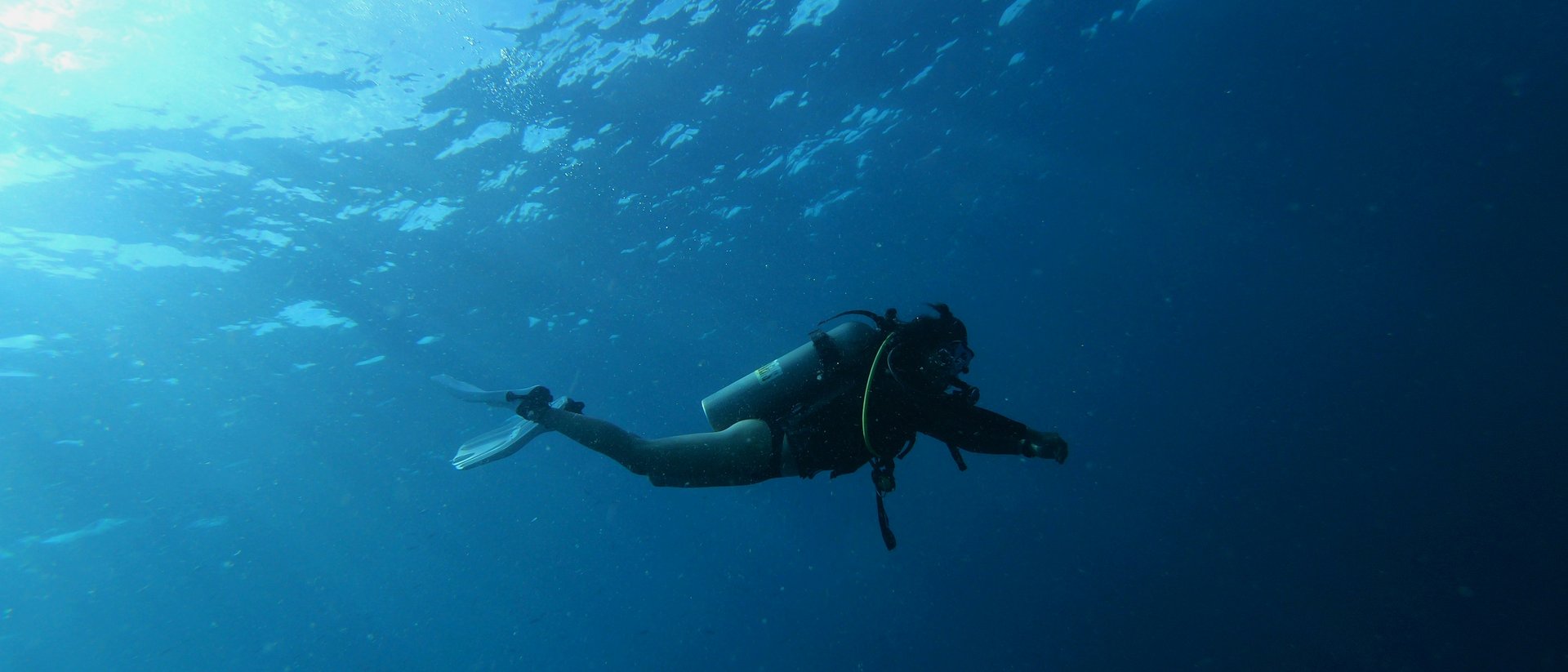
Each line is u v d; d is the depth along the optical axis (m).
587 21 12.79
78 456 22.89
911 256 29.67
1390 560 24.02
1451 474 28.09
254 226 15.10
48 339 16.80
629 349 27.70
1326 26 22.72
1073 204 30.61
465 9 11.72
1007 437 2.98
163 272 15.74
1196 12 19.95
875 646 35.12
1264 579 26.27
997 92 20.20
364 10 11.18
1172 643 24.64
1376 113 29.30
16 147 11.52
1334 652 20.83
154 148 12.41
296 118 12.75
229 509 32.25
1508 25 24.38
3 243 13.50
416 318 20.53
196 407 22.14
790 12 14.27
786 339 32.12
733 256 23.56
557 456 35.19
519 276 20.19
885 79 17.58
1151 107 24.47
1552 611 18.42
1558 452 25.70
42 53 10.13
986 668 28.97
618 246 20.44
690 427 37.59
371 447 28.98
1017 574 35.78
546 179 16.69
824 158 20.23
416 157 14.58
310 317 19.08
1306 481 33.59
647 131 16.25
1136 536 35.09
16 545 28.33
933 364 3.14
